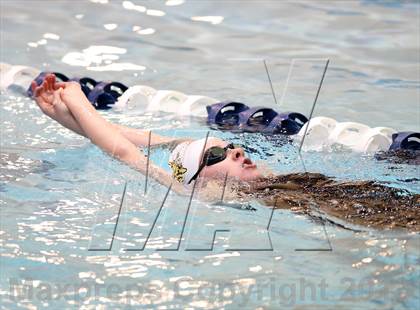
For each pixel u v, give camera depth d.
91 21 21.14
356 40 19.55
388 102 15.73
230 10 21.98
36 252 9.31
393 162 12.53
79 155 12.66
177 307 8.06
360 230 9.58
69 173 11.86
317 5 22.36
